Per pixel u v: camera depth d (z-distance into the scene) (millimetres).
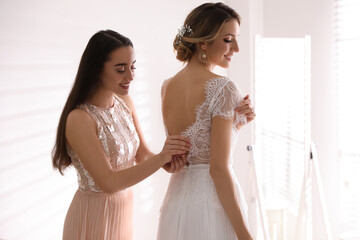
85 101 1709
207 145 1521
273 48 2564
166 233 1570
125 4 3029
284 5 3010
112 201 1754
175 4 3164
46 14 2828
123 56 1627
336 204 2877
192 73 1552
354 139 2713
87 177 1731
